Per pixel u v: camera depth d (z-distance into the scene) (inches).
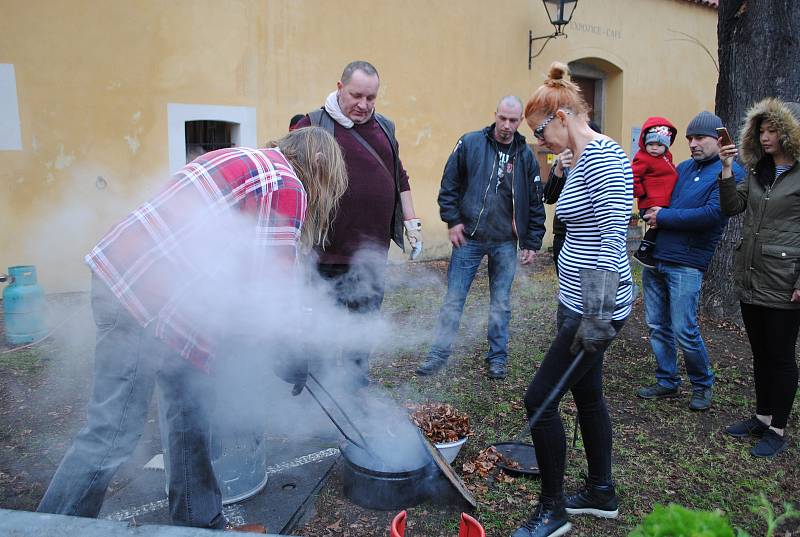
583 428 85.5
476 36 293.9
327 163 76.7
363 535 82.0
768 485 97.3
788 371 106.8
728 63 193.9
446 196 143.2
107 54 213.2
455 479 86.9
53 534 45.4
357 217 116.0
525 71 312.5
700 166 121.6
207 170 68.1
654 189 127.3
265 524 83.1
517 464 100.3
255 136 243.0
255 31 238.1
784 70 183.8
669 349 130.8
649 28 356.8
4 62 199.3
